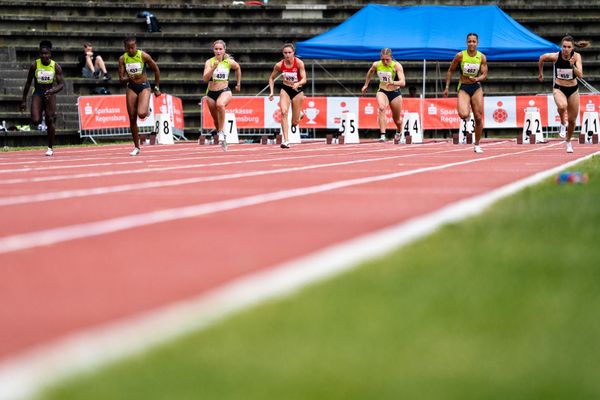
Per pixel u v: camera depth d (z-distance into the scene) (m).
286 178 16.97
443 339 4.34
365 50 43.94
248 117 45.44
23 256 7.70
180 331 4.54
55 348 4.37
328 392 3.58
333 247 7.86
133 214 10.89
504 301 5.18
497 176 17.17
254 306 5.12
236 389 3.62
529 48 43.59
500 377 3.78
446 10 45.28
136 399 3.51
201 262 7.23
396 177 17.03
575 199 10.96
